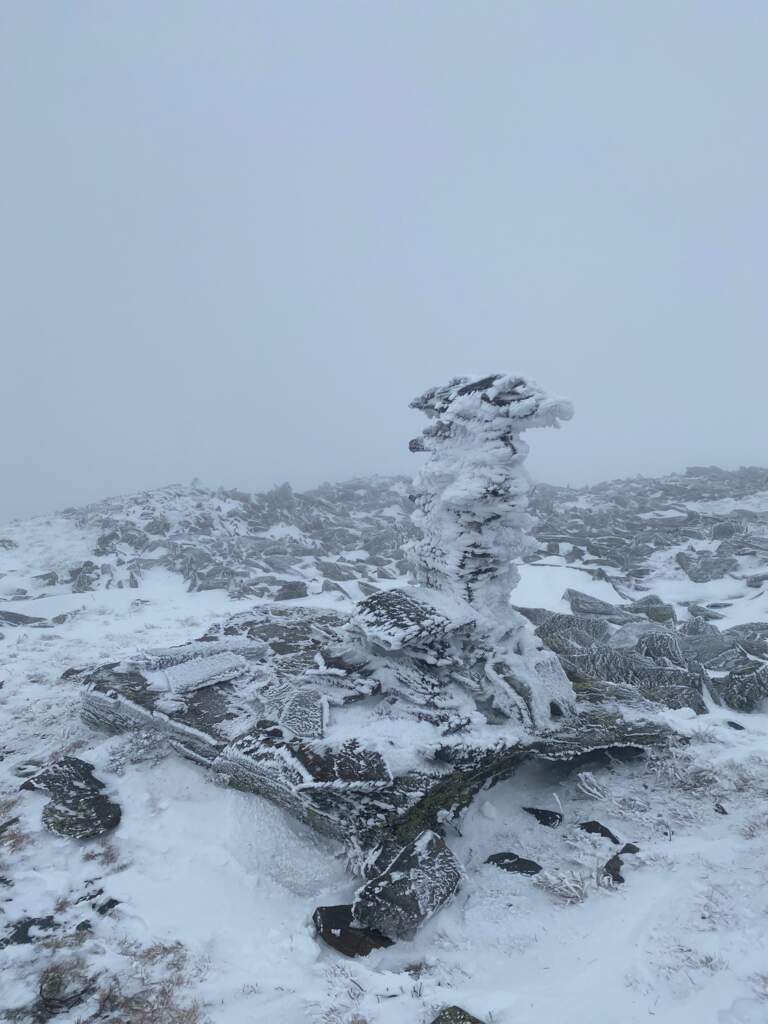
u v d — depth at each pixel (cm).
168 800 749
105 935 542
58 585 2189
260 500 3612
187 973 502
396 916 543
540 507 3456
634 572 2152
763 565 2028
